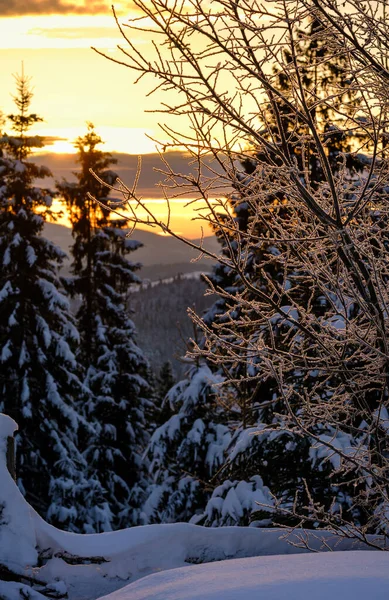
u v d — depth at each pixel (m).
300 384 7.88
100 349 27.22
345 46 4.67
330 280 5.02
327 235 4.90
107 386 26.06
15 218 22.28
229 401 10.26
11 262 21.98
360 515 8.02
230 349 5.09
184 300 142.75
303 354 5.38
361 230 5.20
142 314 140.25
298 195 4.84
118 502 25.94
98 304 29.17
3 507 5.07
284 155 4.67
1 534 5.02
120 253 29.89
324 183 5.20
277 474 8.78
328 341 5.20
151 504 14.17
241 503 8.53
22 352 21.47
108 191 29.88
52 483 21.66
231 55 4.30
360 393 5.45
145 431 27.17
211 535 5.39
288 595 2.96
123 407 25.98
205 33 4.23
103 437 25.55
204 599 3.07
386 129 5.19
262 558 3.83
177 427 12.71
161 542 5.27
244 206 12.02
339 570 3.30
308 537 5.71
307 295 6.88
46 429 22.28
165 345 128.75
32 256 21.56
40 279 22.41
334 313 5.55
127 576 5.12
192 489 13.29
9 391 21.86
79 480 22.66
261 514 8.19
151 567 5.19
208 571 3.64
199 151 4.51
